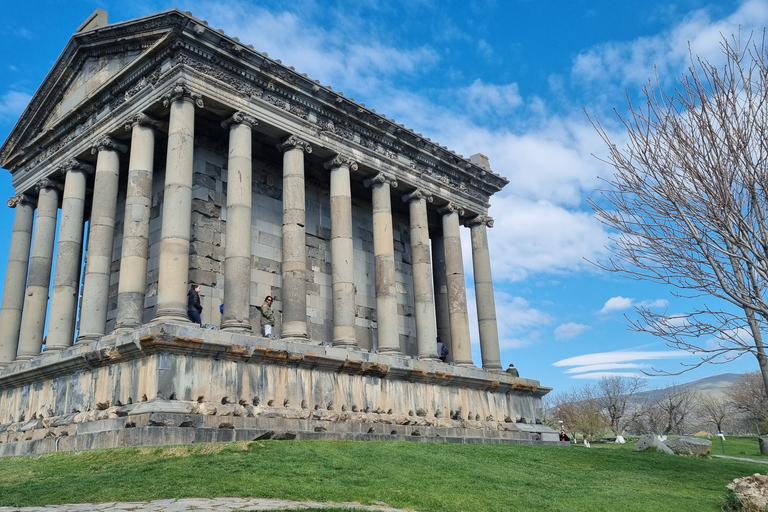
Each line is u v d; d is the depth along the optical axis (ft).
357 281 115.75
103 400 73.36
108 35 94.53
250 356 76.07
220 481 48.91
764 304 49.80
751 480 55.47
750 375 404.98
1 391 91.04
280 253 103.65
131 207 83.30
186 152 81.87
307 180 112.47
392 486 51.85
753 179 49.62
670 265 52.80
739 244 49.67
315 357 82.89
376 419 88.53
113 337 74.13
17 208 108.88
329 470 55.16
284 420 75.92
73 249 94.94
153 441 62.54
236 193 85.51
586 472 68.90
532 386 118.21
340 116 102.89
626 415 443.73
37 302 98.63
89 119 98.17
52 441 69.72
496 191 133.80
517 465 68.23
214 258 93.91
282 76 94.22
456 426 99.86
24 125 110.11
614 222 55.26
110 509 40.96
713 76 51.83
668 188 52.31
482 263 126.62
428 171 119.14
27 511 40.60
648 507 52.47
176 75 84.23
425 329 107.96
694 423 483.10
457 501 48.93
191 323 77.15
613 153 55.93
